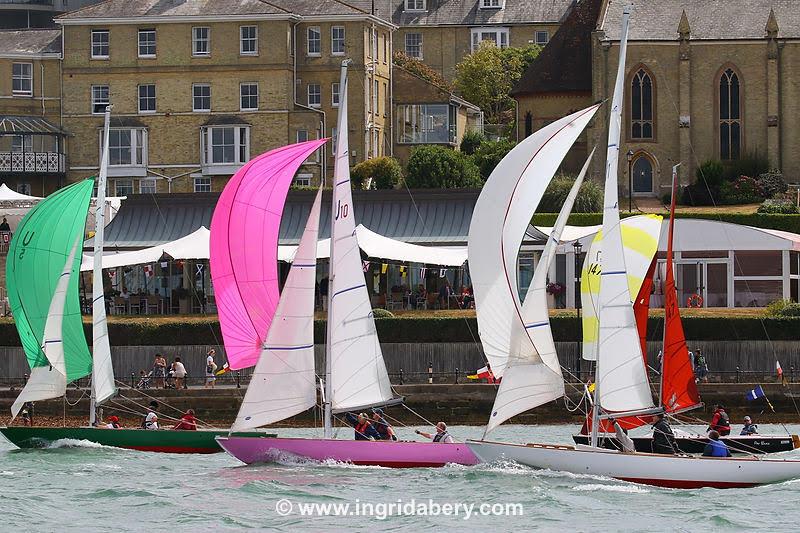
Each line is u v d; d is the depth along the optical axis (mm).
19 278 110500
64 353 110812
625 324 89938
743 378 132250
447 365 134875
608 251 90062
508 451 91500
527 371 92250
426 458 93812
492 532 76438
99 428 107500
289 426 125125
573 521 79000
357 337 96125
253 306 103875
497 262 94188
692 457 88500
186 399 129250
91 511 81812
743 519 79250
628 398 89875
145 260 151625
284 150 103125
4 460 101375
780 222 171250
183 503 83812
